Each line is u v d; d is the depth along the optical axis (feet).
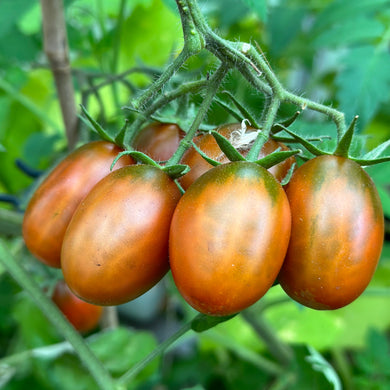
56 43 1.42
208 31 0.96
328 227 0.93
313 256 0.93
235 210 0.91
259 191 0.92
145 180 0.97
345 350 2.36
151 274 0.97
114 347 1.71
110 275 0.95
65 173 1.05
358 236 0.93
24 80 2.04
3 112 2.06
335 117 0.99
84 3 1.92
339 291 0.94
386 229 1.85
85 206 0.97
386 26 1.76
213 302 0.92
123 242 0.94
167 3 1.36
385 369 1.75
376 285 2.08
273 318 1.94
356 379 1.76
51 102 2.27
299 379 1.40
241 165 0.94
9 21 1.60
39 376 1.75
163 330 2.63
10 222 1.50
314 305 0.97
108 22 2.10
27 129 2.14
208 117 1.22
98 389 1.70
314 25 1.79
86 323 1.66
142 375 1.73
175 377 2.27
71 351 1.69
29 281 1.25
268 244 0.91
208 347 2.19
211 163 0.96
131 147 1.09
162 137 1.12
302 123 1.30
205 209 0.91
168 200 0.97
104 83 1.48
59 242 1.05
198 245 0.91
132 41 1.97
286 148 1.04
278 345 1.73
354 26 1.66
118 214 0.95
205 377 2.26
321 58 2.76
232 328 2.08
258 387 2.19
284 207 0.93
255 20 2.36
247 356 1.90
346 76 1.61
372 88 1.59
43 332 1.89
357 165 0.97
